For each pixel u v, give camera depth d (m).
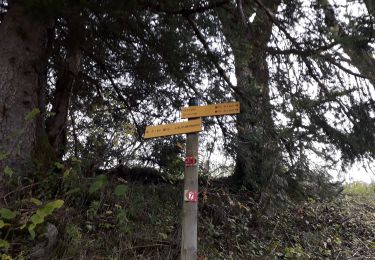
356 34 5.52
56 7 4.89
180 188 7.25
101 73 8.65
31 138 5.75
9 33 5.82
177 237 5.67
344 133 6.39
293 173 6.78
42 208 3.99
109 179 7.07
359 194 11.38
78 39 6.17
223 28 6.62
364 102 6.37
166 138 7.95
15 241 4.33
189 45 6.73
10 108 5.56
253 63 6.85
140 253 5.30
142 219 6.05
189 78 7.15
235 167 8.17
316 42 6.27
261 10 6.50
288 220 8.29
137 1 5.61
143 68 7.76
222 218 7.12
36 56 5.95
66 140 7.78
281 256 6.89
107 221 5.58
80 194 5.72
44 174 5.57
